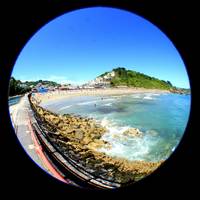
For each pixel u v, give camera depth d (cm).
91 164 1655
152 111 5184
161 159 2228
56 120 3106
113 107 5588
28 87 10325
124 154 2219
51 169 765
